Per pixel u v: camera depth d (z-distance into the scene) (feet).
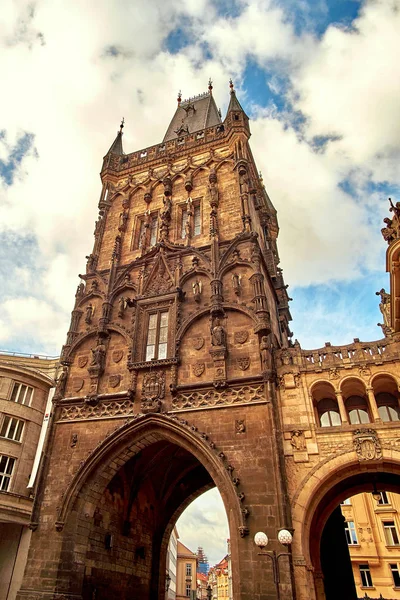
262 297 84.94
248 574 60.64
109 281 102.83
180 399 79.66
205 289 92.48
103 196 124.57
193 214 108.68
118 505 88.79
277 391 75.20
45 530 74.59
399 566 128.88
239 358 80.23
